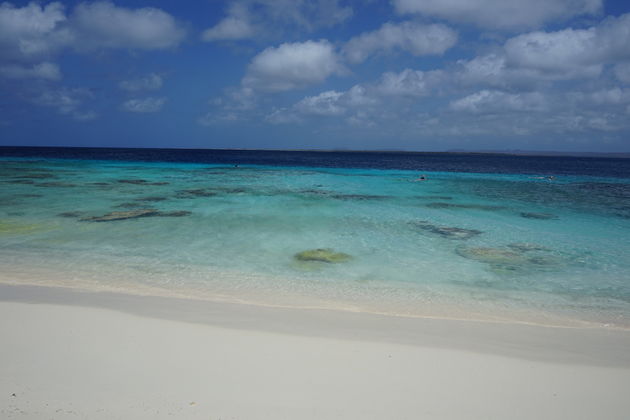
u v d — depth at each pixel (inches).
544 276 364.8
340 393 166.2
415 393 168.9
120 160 2437.3
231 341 211.8
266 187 1047.0
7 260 370.3
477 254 434.3
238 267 370.9
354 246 460.4
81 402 152.8
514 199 898.7
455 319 260.4
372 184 1191.6
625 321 268.5
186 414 147.6
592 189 1143.0
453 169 2229.3
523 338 231.1
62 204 693.9
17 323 226.2
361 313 264.2
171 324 231.6
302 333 225.9
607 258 425.4
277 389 167.5
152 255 403.2
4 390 159.5
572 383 182.4
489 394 170.7
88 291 291.7
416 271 372.2
